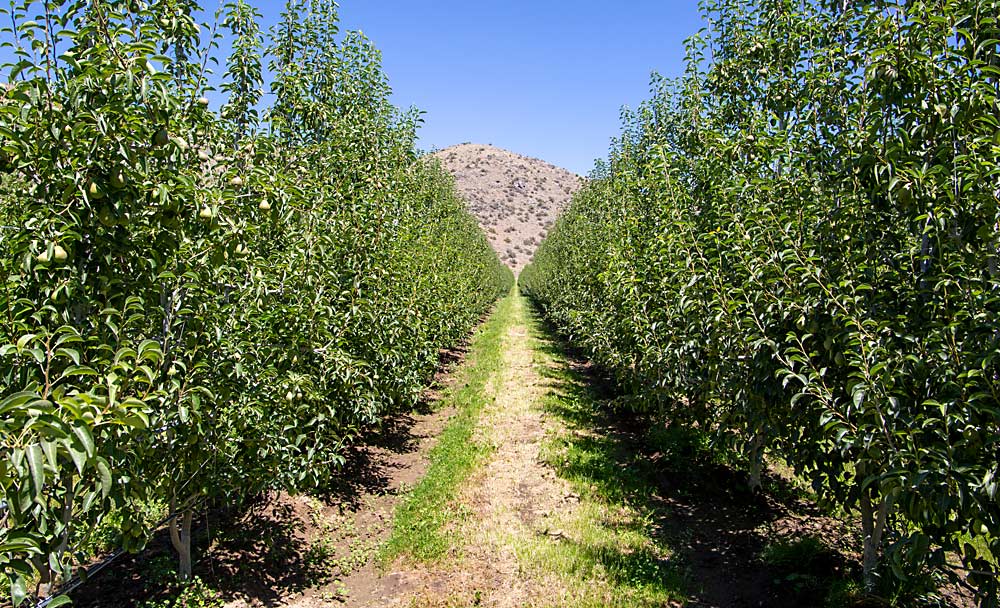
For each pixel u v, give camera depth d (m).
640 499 6.48
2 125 2.37
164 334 3.25
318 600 4.56
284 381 4.41
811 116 4.56
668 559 5.21
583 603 4.46
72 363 2.56
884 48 3.33
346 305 6.29
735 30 5.95
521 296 48.03
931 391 3.27
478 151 117.88
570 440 8.65
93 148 2.48
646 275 7.53
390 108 8.37
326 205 6.08
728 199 5.35
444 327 12.34
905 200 3.20
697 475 7.04
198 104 3.51
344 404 6.50
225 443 3.93
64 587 4.27
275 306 4.61
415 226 10.05
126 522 3.66
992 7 3.12
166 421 3.28
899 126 3.60
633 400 8.68
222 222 3.24
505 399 11.44
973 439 2.88
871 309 3.66
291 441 5.00
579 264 13.73
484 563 5.11
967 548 3.13
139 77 2.59
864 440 3.38
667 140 9.12
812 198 4.46
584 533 5.65
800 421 4.38
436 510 6.20
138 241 2.84
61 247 2.44
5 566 2.13
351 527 5.90
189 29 3.54
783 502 6.33
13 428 1.76
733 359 5.17
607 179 12.74
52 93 2.65
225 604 4.32
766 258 4.45
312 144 6.14
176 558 4.80
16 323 2.33
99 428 2.39
